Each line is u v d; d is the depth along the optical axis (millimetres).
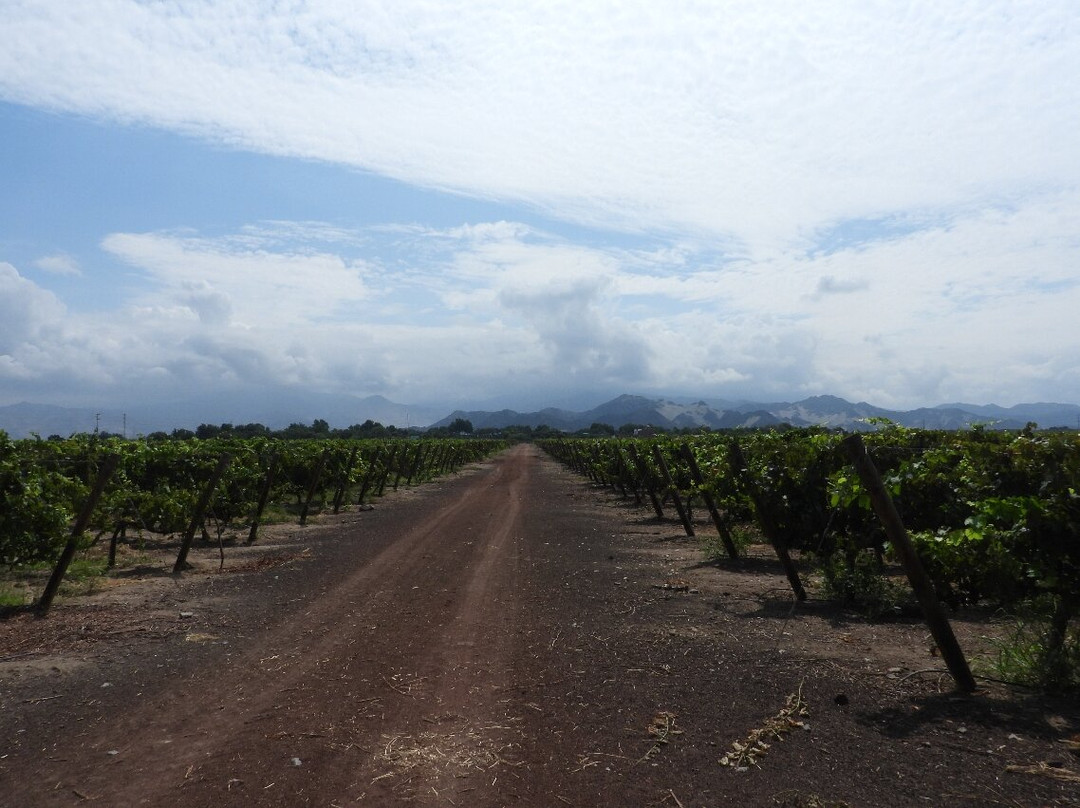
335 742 4418
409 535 14484
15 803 3699
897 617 7367
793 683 5332
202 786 3857
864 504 6562
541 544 13148
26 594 8883
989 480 6285
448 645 6562
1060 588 5133
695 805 3592
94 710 5023
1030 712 4605
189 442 19469
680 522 16797
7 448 8641
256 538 14500
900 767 3922
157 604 8469
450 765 4098
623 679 5512
